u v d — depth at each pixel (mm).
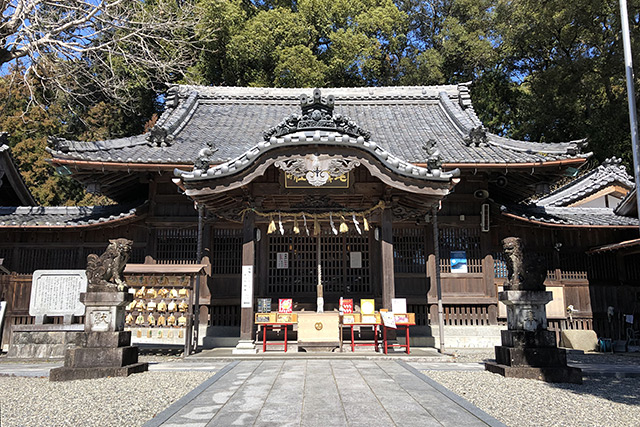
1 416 5559
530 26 28547
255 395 6422
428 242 14539
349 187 11859
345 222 13227
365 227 12055
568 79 25672
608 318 14914
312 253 13883
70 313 12109
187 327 11281
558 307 14828
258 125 16906
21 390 7078
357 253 13953
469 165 13297
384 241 11555
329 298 13664
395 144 15039
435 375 8172
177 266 11523
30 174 27484
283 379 7570
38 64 14734
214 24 26172
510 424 5270
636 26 22266
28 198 17516
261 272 13688
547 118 27484
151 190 14656
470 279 14508
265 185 11852
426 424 5062
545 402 6262
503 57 33688
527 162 13289
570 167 13648
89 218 14641
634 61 21016
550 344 8109
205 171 10617
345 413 5492
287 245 13914
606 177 17828
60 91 17438
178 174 10594
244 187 11156
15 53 14094
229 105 18703
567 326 14945
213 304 14219
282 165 10539
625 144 26172
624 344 14281
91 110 29844
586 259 15359
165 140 14695
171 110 17828
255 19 27953
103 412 5672
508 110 34969
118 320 8531
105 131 30094
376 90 18969
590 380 8062
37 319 12055
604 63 24094
